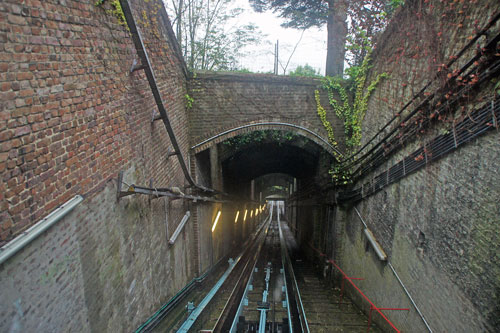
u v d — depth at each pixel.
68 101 3.55
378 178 8.04
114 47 4.77
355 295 9.52
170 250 7.62
